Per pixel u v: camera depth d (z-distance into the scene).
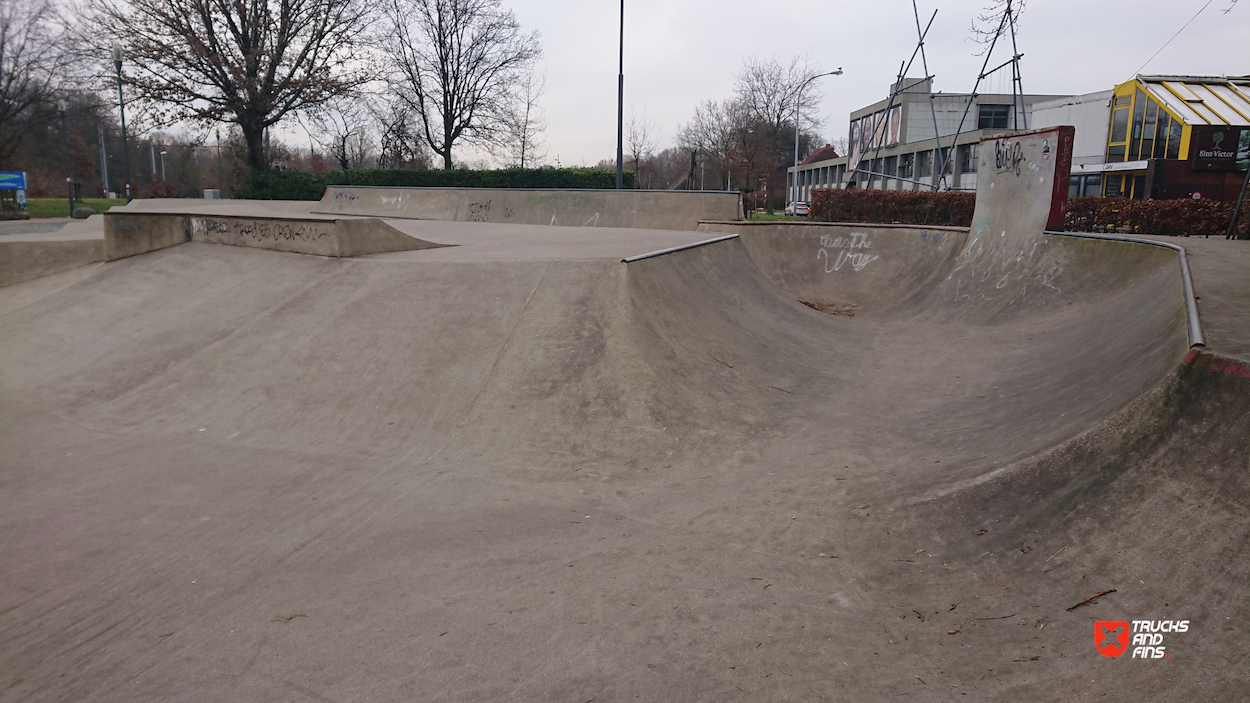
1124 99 25.83
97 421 6.85
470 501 5.07
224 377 7.41
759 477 5.30
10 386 7.76
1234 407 3.67
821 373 8.08
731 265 11.23
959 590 3.67
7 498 5.25
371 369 7.14
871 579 3.90
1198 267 7.27
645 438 5.96
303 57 26.22
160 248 11.66
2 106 33.28
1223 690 2.60
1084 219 13.48
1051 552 3.71
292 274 9.43
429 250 10.47
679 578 4.01
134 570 4.24
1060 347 7.69
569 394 6.48
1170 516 3.47
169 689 3.21
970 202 15.69
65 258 11.78
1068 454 4.21
